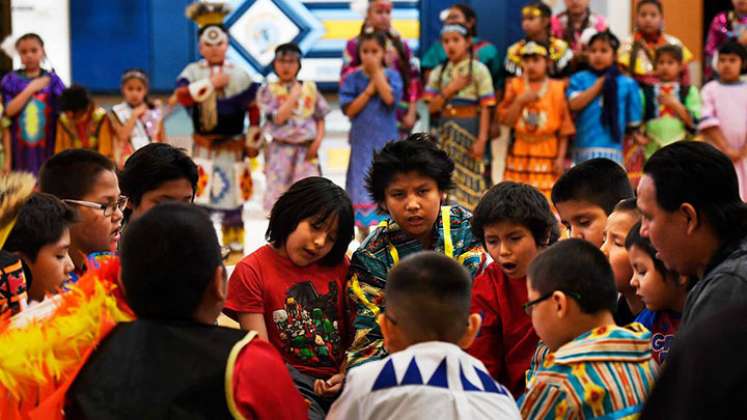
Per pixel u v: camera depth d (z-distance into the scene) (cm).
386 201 263
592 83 611
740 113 621
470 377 184
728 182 195
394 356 186
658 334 225
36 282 230
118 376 172
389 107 618
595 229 260
